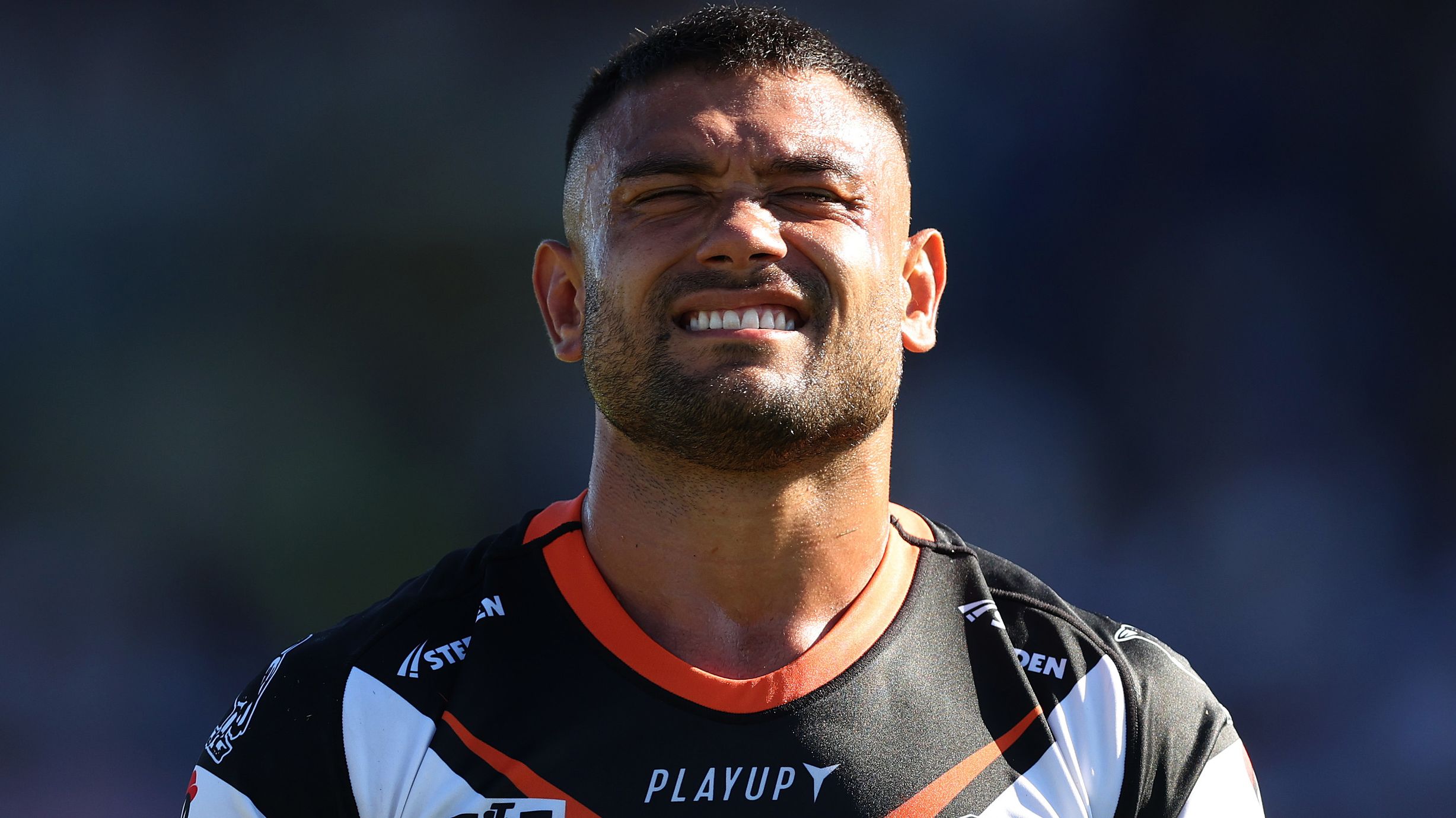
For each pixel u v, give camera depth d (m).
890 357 7.50
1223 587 38.12
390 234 45.66
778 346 6.98
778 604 7.41
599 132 7.73
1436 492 40.72
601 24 48.06
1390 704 33.78
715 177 7.24
